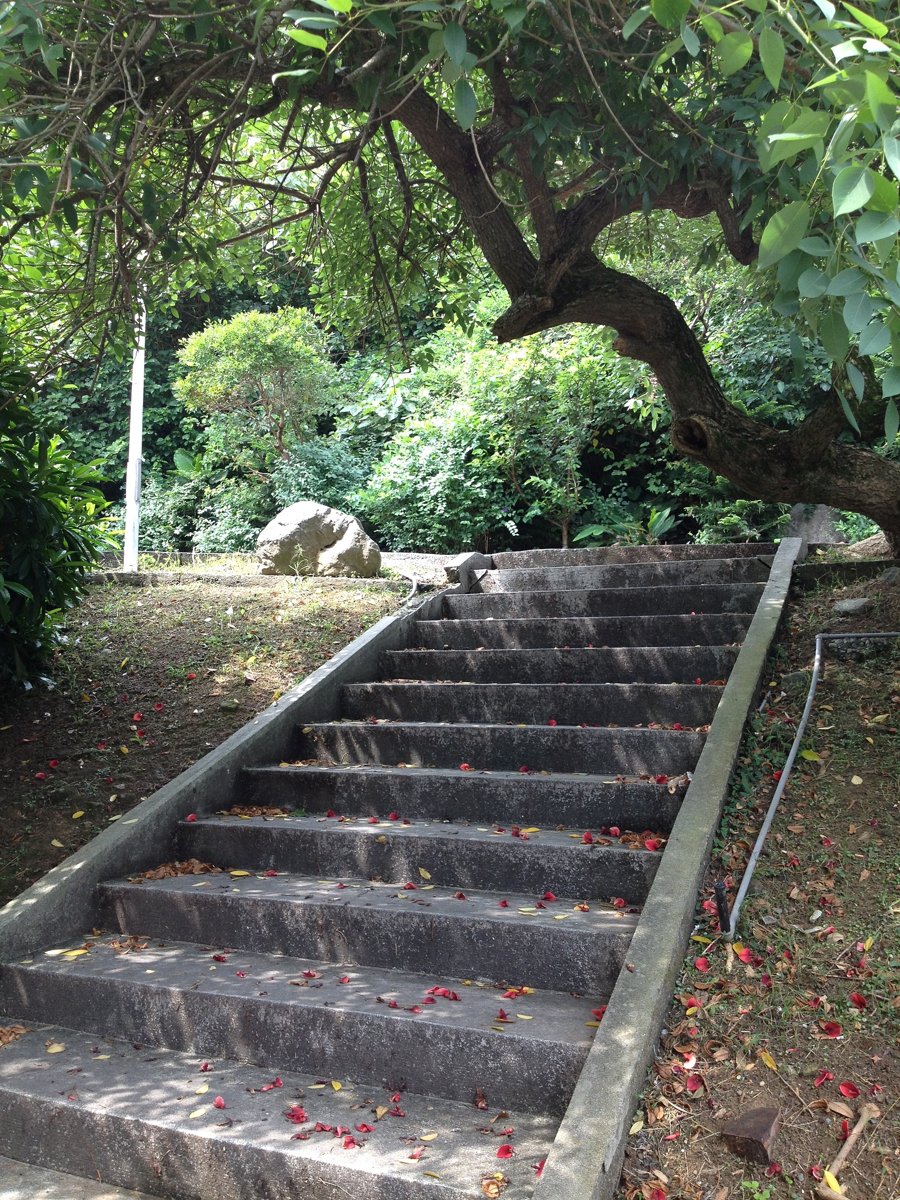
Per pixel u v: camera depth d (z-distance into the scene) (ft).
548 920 10.34
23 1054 10.16
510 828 13.05
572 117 13.38
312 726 16.63
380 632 19.88
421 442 33.12
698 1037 8.84
